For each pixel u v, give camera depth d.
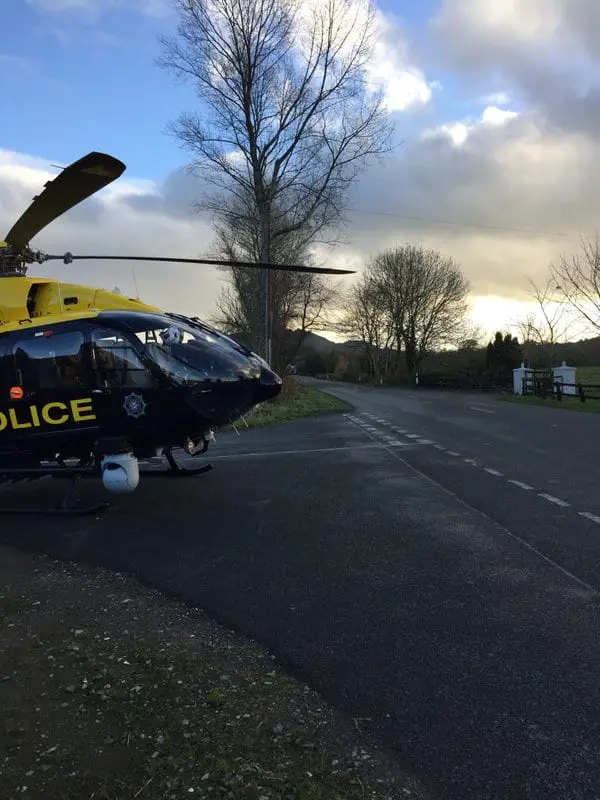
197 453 8.69
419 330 60.50
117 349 7.25
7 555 6.01
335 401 29.94
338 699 3.29
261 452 12.52
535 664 3.62
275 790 2.55
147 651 3.84
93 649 3.87
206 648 3.90
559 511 7.06
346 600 4.64
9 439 7.57
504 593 4.69
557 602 4.50
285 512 7.40
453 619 4.26
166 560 5.72
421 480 9.10
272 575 5.23
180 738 2.91
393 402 29.14
